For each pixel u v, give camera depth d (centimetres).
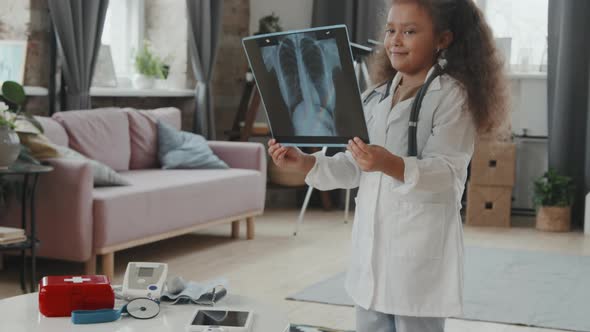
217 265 476
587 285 449
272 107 207
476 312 388
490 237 600
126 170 539
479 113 201
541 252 543
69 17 501
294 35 195
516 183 694
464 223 661
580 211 656
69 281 209
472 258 515
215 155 573
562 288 441
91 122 512
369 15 689
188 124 666
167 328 198
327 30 189
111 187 450
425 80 205
